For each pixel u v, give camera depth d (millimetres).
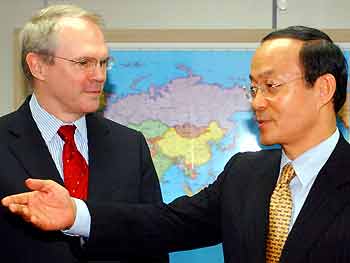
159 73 2445
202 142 2451
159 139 2455
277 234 1270
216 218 1495
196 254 2424
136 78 2447
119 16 2453
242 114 2434
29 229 1527
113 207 1458
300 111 1281
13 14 2467
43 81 1620
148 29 2428
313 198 1247
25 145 1602
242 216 1333
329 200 1232
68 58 1579
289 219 1270
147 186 1705
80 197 1590
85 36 1600
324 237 1199
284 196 1300
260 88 1311
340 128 2398
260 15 2434
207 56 2434
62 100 1607
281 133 1296
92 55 1590
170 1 2443
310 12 2424
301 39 1296
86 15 1651
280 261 1222
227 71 2430
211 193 1500
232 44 2422
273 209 1299
